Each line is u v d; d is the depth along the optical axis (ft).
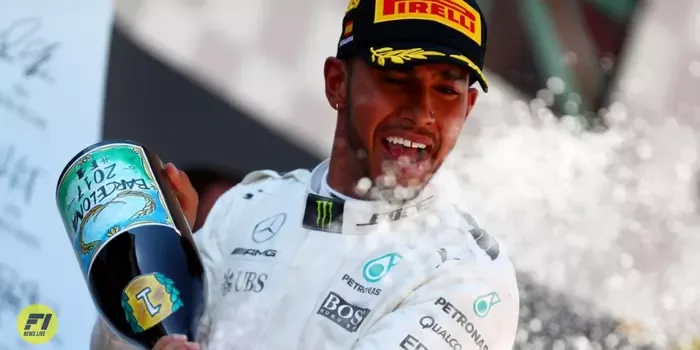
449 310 15.08
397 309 15.53
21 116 25.14
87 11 25.85
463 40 16.11
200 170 26.66
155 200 14.05
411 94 15.90
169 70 26.78
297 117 27.68
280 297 16.38
